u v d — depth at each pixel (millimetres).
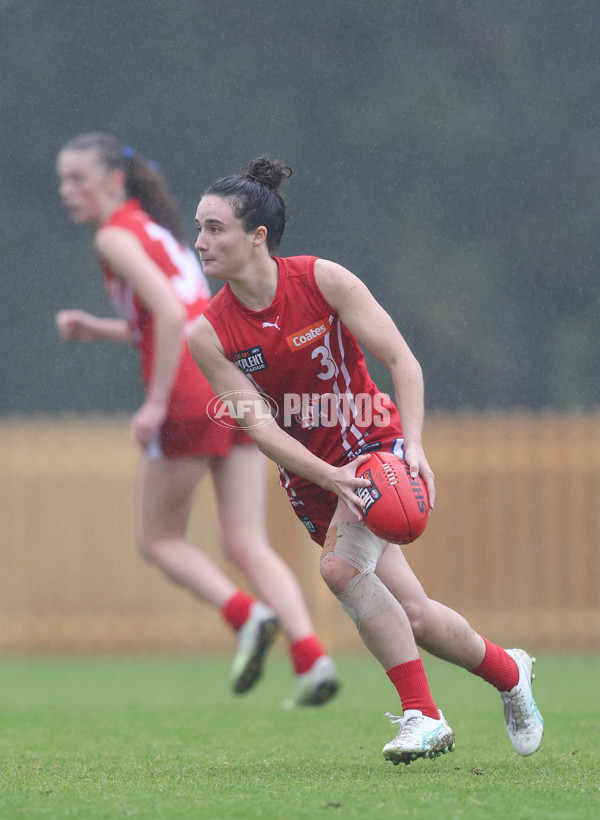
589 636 34906
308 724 16859
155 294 17812
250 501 18766
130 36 35031
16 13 34875
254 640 18469
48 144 34688
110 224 18406
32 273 34969
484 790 9789
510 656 12086
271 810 8789
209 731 15961
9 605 35812
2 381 36531
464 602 35375
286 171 11328
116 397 37125
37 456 36000
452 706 19422
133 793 9797
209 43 35344
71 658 33875
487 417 39406
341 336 11414
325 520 12023
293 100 36344
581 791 9711
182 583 18750
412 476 10922
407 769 11453
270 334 11242
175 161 34594
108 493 35938
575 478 35250
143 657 34094
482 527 35500
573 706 18906
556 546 35281
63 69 34625
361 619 11305
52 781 10688
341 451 11602
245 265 11062
